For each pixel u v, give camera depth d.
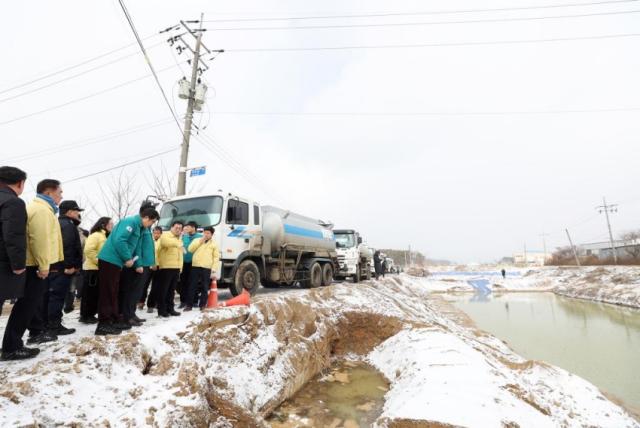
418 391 5.24
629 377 10.92
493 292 43.50
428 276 57.47
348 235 17.23
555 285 44.16
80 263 5.17
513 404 5.05
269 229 9.89
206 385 4.33
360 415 5.70
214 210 8.06
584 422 5.83
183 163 11.91
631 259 40.94
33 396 2.94
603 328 18.69
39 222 3.86
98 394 3.33
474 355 6.90
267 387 5.65
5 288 3.37
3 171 3.58
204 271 6.69
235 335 5.77
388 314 10.13
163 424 3.29
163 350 4.36
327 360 8.28
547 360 12.92
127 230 4.93
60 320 4.91
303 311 8.38
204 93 12.40
